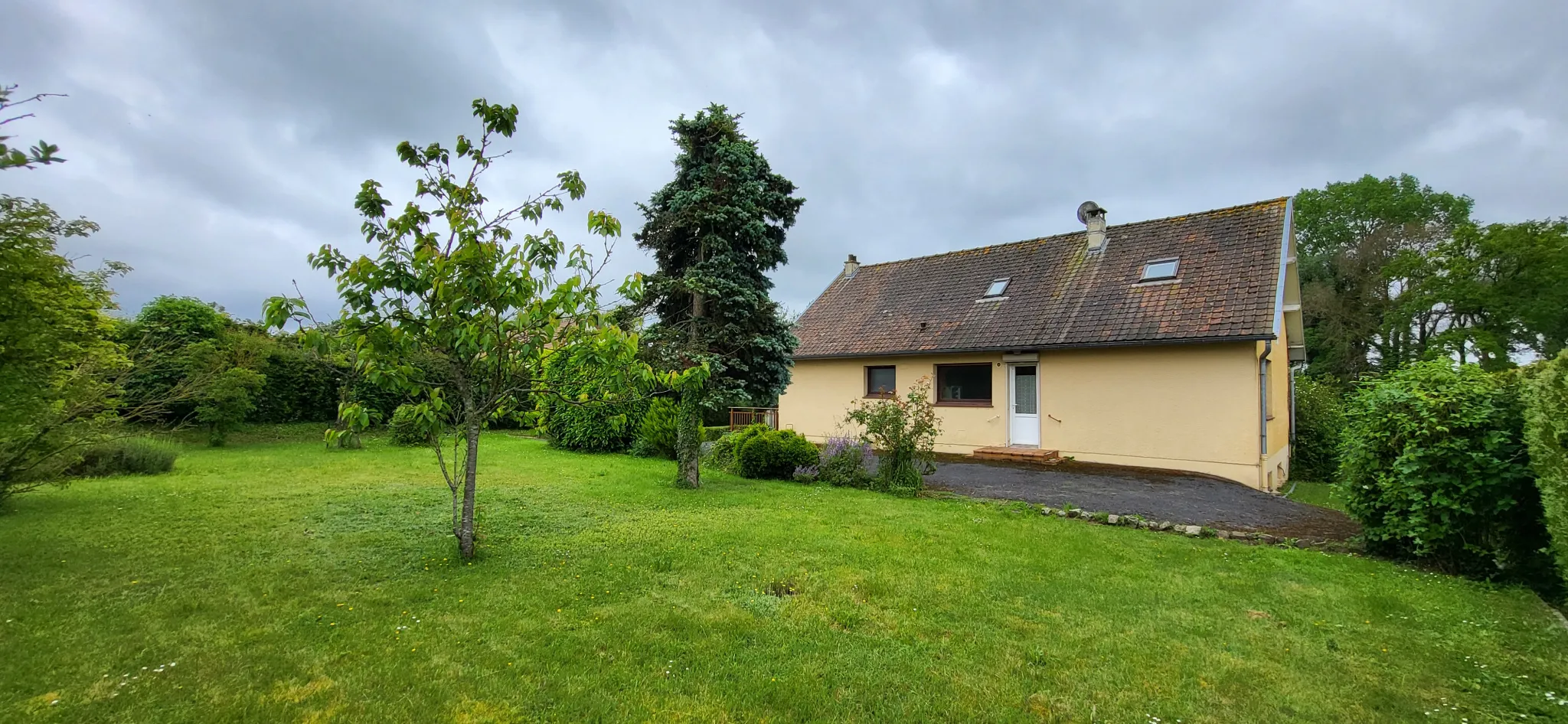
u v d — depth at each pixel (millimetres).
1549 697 3223
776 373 11172
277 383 18359
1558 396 4414
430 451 14531
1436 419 5676
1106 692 3287
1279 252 12047
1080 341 12562
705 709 3020
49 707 2832
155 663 3354
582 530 6641
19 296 5453
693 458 9766
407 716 2891
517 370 5656
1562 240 22141
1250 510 8469
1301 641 4000
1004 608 4500
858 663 3561
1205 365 11461
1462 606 4668
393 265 4812
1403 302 26594
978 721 2982
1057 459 12820
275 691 3080
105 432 8391
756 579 5043
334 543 5953
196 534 6227
